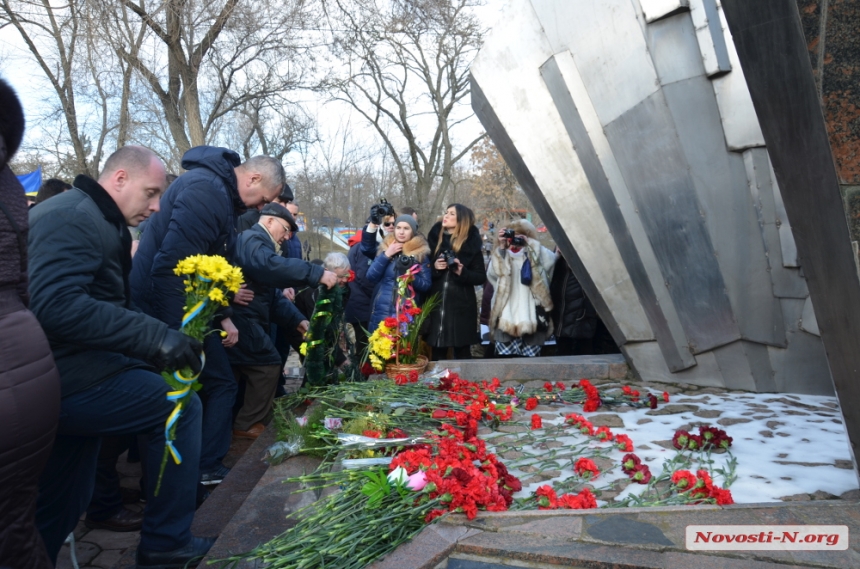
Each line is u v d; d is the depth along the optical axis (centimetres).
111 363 269
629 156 471
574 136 486
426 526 242
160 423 276
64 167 1530
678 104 453
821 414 409
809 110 255
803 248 267
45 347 191
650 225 473
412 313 500
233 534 271
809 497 282
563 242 508
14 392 178
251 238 438
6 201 182
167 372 264
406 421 370
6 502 182
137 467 471
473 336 606
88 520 371
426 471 269
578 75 478
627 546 221
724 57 435
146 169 280
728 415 410
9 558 183
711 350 475
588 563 213
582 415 418
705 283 466
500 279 623
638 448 355
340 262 475
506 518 246
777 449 347
